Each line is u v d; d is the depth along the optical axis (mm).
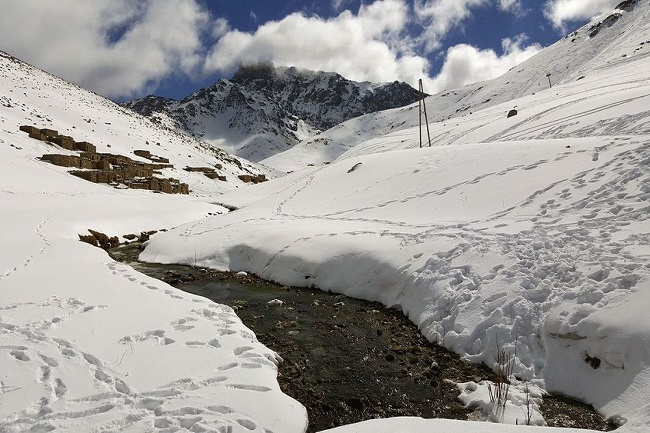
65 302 9656
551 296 8062
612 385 6211
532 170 16578
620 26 131000
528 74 152125
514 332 7727
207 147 108500
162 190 47938
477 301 8812
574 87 49281
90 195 34562
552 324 7414
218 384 6332
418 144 50562
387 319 10344
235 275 15203
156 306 9789
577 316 7199
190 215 30234
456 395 6949
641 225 9648
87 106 83438
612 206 11289
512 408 6230
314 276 13477
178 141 92000
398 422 5098
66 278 11773
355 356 8477
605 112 23641
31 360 6785
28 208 25266
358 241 13906
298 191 28484
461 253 10836
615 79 42688
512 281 8875
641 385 5836
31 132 51094
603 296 7383
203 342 7805
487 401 6469
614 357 6344
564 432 4539
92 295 10336
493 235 11531
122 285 11469
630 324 6469
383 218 17562
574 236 10055
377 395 7035
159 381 6324
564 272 8547
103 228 22891
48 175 38531
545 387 6770
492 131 35000
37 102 69562
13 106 60938
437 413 6477
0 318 8508
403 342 9000
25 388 5980
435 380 7441
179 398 5867
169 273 15711
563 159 16359
